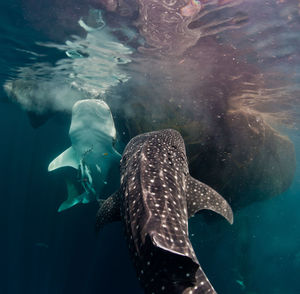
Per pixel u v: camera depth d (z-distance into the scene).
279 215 52.03
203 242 21.75
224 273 23.75
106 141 8.90
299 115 15.15
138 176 3.14
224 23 7.29
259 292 24.58
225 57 9.20
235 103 11.84
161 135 4.52
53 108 16.89
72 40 9.81
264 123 12.34
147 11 7.16
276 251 39.00
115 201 4.11
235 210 12.32
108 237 21.12
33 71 14.19
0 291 26.14
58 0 7.34
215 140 10.02
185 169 4.32
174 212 2.73
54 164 9.17
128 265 20.30
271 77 10.23
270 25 7.15
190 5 6.62
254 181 11.13
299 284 30.34
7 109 40.12
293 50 8.27
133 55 10.28
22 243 26.69
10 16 8.68
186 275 2.04
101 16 7.82
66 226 23.42
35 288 24.91
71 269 22.62
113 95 13.85
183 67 10.34
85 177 9.02
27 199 27.31
